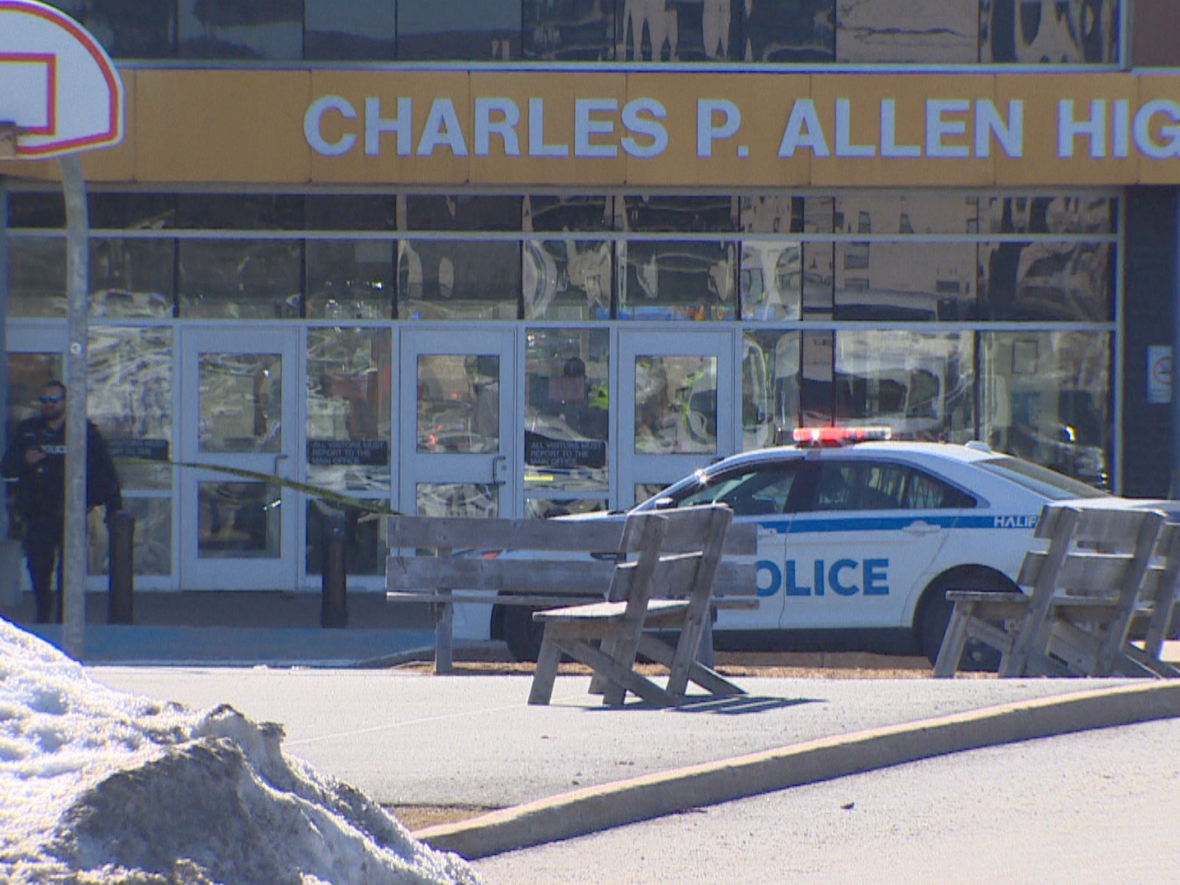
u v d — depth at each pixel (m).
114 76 39.06
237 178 59.41
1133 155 58.97
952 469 42.91
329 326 63.41
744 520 43.81
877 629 42.78
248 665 43.91
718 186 60.75
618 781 23.98
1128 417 61.78
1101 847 21.80
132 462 63.53
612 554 43.06
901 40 61.94
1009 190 62.12
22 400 62.78
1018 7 61.69
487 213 63.16
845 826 23.17
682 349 63.34
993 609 36.88
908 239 62.81
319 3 61.97
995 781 25.84
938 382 62.94
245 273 63.41
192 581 63.69
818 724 28.05
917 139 59.22
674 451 63.44
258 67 61.75
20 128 39.00
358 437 63.69
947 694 31.02
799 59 62.16
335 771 24.48
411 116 59.12
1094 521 35.66
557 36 62.31
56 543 56.28
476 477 63.56
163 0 61.88
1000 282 62.81
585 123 59.31
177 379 63.50
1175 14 59.09
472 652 46.88
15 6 39.03
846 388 63.03
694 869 20.97
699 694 32.53
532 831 22.30
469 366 63.66
